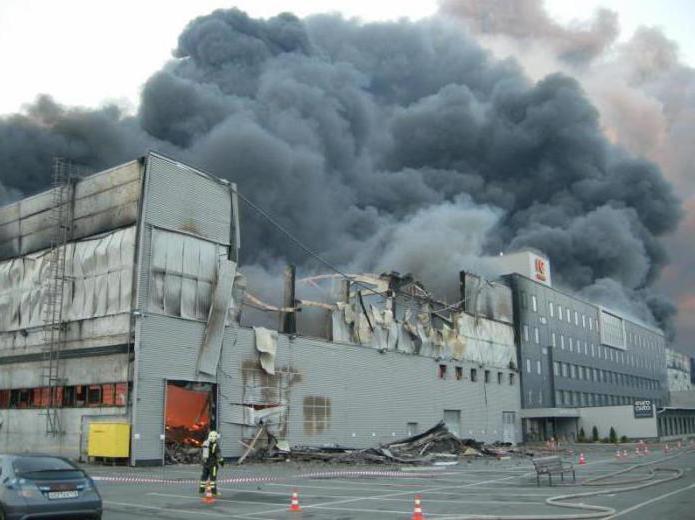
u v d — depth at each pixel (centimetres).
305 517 1462
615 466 3162
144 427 3241
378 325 4906
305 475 2736
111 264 3506
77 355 3541
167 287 3481
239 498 1856
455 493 1983
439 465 3397
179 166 3666
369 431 4603
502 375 6444
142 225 3419
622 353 9825
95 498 1266
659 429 7131
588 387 8344
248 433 3744
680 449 5097
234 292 3853
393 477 2639
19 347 3878
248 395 3794
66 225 3809
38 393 3719
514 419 6512
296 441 4019
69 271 3703
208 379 3581
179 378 3441
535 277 8062
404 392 5019
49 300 3694
